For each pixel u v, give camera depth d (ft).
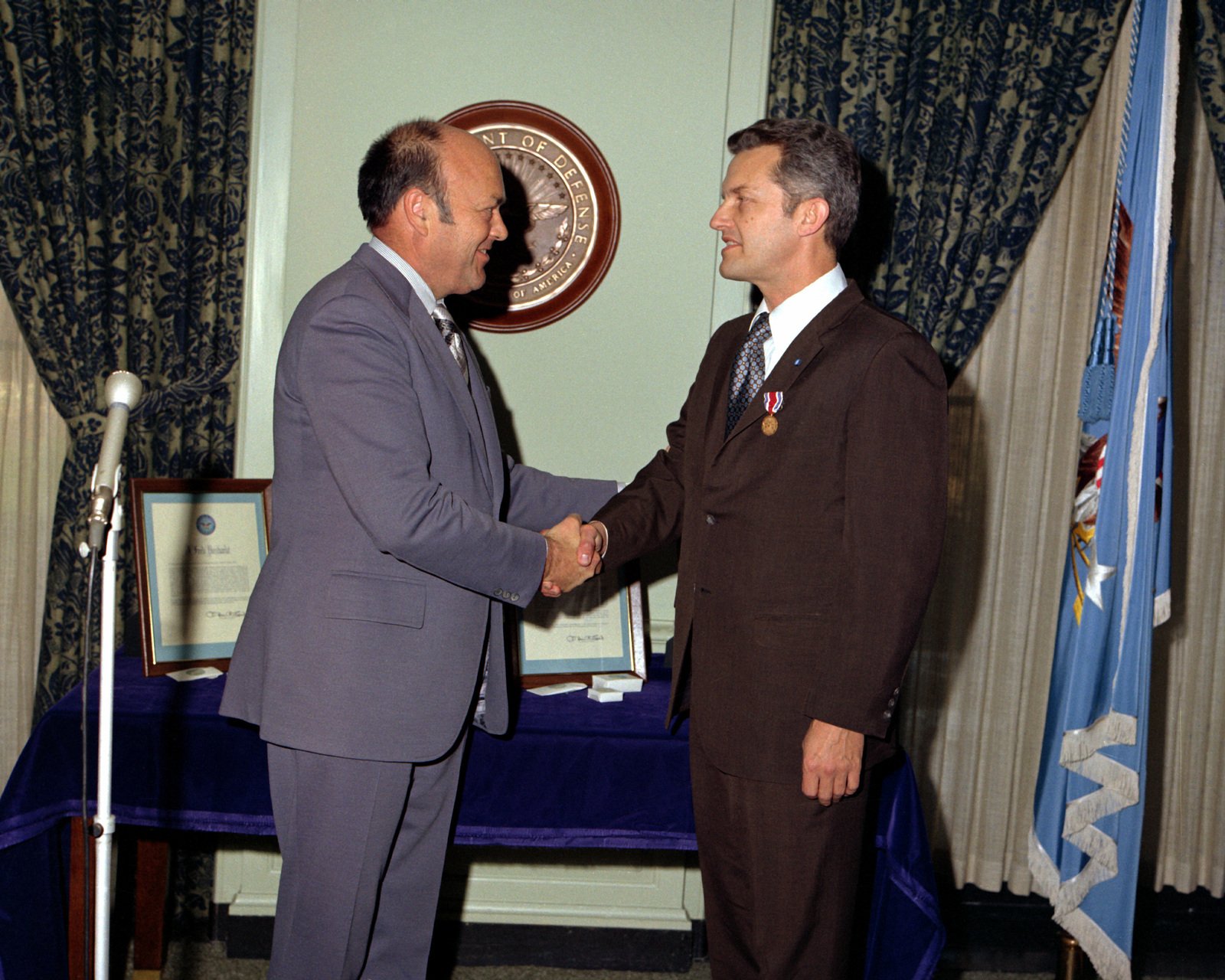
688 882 9.53
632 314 9.04
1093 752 6.97
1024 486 9.93
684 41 8.89
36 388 9.43
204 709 7.16
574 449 9.10
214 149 8.91
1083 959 7.85
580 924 9.42
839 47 8.98
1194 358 9.96
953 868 10.12
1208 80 9.27
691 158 8.95
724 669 6.36
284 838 6.62
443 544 6.28
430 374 6.59
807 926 6.25
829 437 6.11
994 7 8.91
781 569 6.19
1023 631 9.99
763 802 6.22
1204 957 9.99
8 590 9.51
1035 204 9.11
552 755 7.23
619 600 8.41
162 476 9.06
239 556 8.09
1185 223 9.89
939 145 9.07
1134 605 6.92
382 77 8.80
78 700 7.18
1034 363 9.88
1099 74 9.02
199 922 9.41
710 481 6.54
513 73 8.85
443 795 6.97
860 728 5.88
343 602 6.33
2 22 8.57
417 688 6.44
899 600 5.84
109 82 8.80
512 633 8.07
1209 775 10.11
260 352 8.98
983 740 10.10
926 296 9.07
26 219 8.73
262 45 8.73
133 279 8.99
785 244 6.45
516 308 8.95
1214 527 10.02
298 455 6.60
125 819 7.04
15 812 6.82
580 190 8.89
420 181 6.68
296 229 8.88
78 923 7.04
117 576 8.97
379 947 7.07
